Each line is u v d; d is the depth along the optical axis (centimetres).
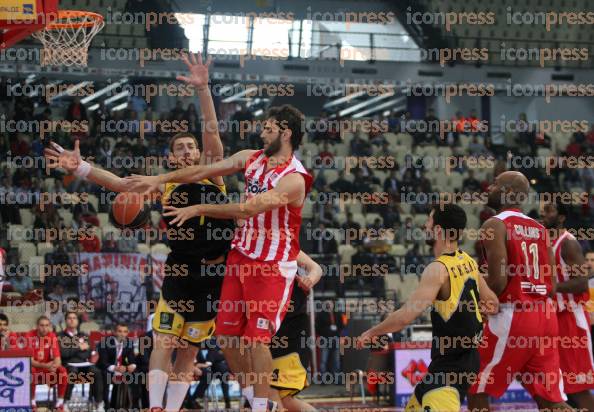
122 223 966
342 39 3822
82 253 2464
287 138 940
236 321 948
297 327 1117
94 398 1959
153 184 943
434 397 947
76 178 2919
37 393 2241
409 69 3722
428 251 3133
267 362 935
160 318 986
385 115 3894
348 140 3675
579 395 1297
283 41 3509
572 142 3891
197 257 992
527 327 1084
